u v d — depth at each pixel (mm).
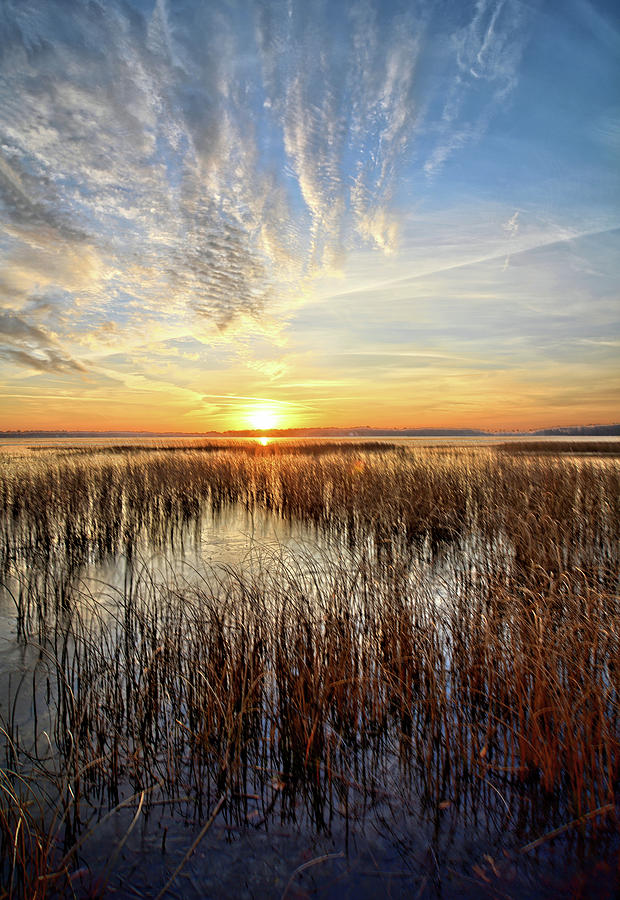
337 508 11766
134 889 2424
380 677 3969
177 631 4352
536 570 6000
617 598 4477
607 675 3805
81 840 2660
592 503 10648
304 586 5371
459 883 2432
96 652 4512
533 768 3170
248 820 2906
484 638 4074
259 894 2385
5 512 10867
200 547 9391
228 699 3400
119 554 8875
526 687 3666
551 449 31188
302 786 3068
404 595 4762
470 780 3141
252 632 4227
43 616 5621
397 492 11383
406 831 2795
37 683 4285
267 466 15820
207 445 31766
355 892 2400
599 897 2326
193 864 2566
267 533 10836
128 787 3184
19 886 2395
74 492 11688
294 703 3299
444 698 3496
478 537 9156
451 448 30266
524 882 2434
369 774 3271
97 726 3484
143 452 25203
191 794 3100
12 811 2754
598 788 2877
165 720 3627
